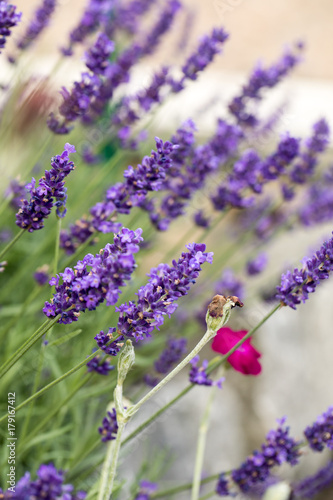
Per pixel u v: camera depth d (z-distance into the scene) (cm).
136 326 46
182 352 63
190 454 77
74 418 65
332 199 82
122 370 47
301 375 85
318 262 48
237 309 75
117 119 69
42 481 41
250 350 55
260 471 56
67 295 45
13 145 73
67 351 69
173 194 63
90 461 65
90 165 75
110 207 54
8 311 67
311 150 70
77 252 56
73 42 70
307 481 67
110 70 68
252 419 82
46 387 48
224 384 82
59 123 58
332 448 54
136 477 66
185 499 75
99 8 69
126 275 44
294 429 83
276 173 65
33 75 71
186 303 79
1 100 69
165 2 77
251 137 82
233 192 65
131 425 73
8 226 74
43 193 48
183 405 78
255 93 71
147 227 71
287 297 49
